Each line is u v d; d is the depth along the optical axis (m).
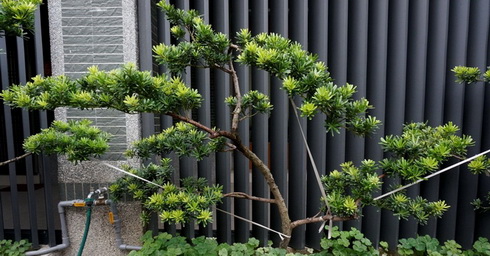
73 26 2.63
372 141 2.87
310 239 2.96
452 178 2.87
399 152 1.75
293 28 2.86
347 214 1.67
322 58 2.77
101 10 2.62
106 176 2.72
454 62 2.83
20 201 4.60
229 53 1.91
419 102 2.82
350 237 2.74
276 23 2.81
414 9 2.80
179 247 2.44
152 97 1.46
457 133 2.83
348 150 2.93
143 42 2.68
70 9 2.62
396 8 2.78
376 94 2.85
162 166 2.37
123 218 2.76
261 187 2.89
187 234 2.85
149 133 2.72
